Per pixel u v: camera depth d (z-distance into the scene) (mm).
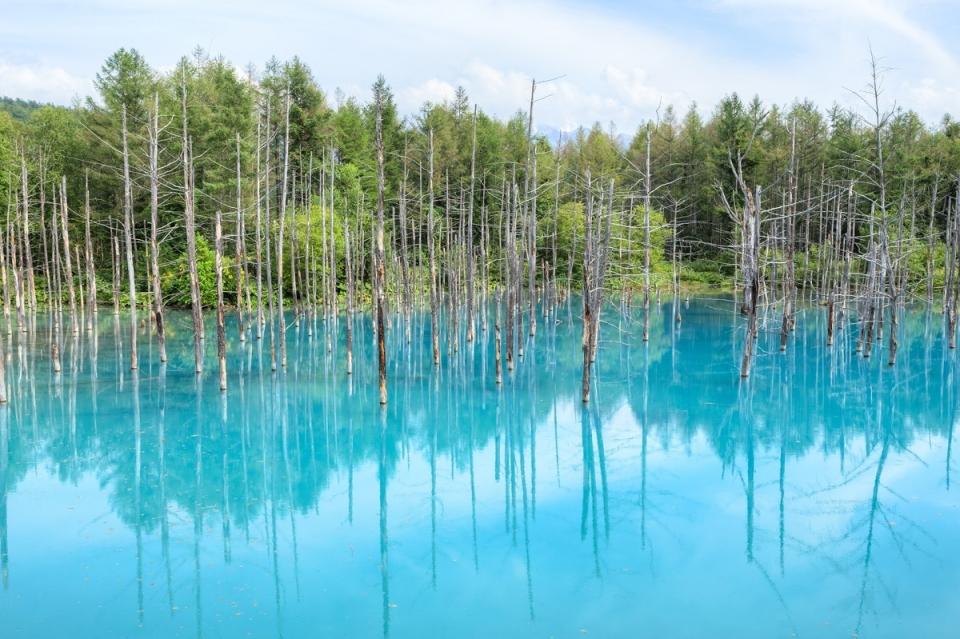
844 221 47625
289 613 10398
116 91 46625
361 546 12922
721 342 36500
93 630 9867
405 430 20969
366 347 35469
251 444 19453
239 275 32969
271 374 28016
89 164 48750
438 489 16094
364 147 59969
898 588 11070
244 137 46469
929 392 24469
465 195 55250
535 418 22172
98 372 27766
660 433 20375
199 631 9867
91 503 14891
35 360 30094
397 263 43188
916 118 60250
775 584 11281
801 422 21172
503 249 39531
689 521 14008
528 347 34531
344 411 22906
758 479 16406
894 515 14031
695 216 73438
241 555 12461
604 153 73062
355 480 16734
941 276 44938
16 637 9648
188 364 29766
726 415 22109
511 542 13102
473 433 20672
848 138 54969
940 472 16516
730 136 64875
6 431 19984
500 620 10188
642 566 11984
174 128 46312
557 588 11219
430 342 37438
